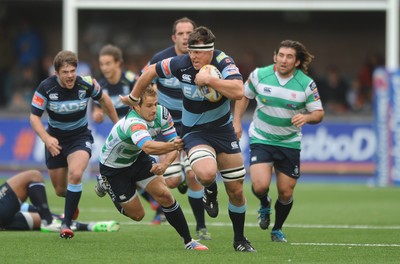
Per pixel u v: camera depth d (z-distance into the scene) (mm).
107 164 30266
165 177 36312
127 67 83000
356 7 69688
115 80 43188
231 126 29422
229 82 27312
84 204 50812
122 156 29750
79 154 34281
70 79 33406
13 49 89875
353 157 68812
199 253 29297
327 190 61312
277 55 33375
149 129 29703
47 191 57656
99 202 51969
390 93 63688
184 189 39281
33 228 36156
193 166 28391
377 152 64500
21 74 84688
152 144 28016
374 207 50250
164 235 35562
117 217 43969
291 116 33531
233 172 29078
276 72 33719
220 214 46156
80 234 35438
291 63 33094
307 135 69188
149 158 30406
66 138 35000
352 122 68875
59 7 91062
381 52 89750
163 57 36625
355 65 90125
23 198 35656
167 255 28688
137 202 31094
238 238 30062
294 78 33500
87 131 35562
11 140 70312
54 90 34094
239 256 28500
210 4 69938
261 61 90062
